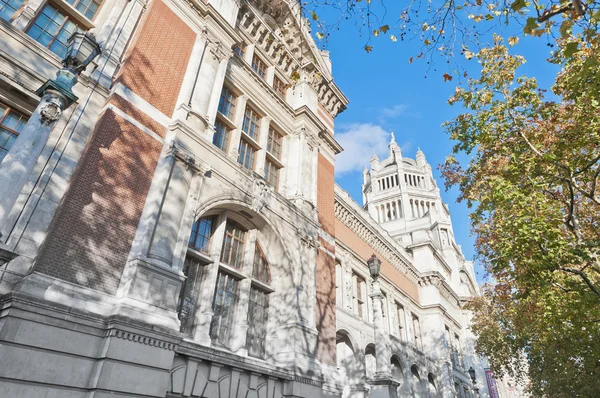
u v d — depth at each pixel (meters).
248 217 16.52
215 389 11.88
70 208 9.92
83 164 10.53
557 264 13.30
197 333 12.80
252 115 19.48
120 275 10.62
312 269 18.11
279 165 20.11
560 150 14.38
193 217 13.05
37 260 9.02
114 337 9.34
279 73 22.39
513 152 15.97
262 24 21.05
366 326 24.78
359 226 28.69
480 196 18.28
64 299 9.05
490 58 16.56
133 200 11.66
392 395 15.45
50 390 8.20
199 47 15.93
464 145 17.48
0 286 8.55
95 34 12.92
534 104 15.77
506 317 30.11
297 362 14.84
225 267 14.84
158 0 15.02
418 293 36.75
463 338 44.00
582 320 15.88
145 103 13.08
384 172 85.56
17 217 9.46
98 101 12.05
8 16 11.01
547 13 7.66
